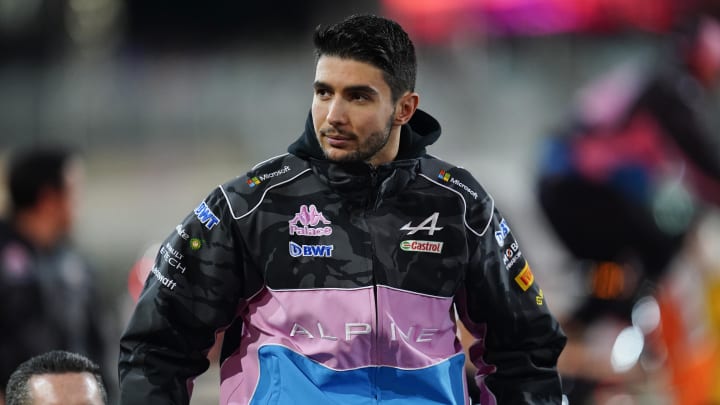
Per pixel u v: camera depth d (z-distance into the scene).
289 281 9.12
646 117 23.91
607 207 23.58
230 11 77.19
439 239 9.41
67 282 16.12
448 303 9.44
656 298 21.88
